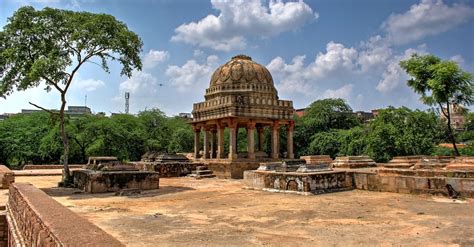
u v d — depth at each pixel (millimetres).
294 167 14328
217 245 6047
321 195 12398
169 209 9992
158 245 6070
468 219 7949
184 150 42438
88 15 16281
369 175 13594
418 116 29906
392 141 29109
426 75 24000
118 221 8258
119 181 14586
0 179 17031
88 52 16266
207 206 10430
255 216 8734
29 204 6410
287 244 6070
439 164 13633
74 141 34125
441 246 5820
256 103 24250
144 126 42125
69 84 16688
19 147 34094
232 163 22328
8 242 10477
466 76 22328
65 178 16828
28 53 15203
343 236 6586
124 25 16688
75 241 3520
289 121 25891
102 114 43156
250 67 26391
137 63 17047
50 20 15594
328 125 40250
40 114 39688
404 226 7355
